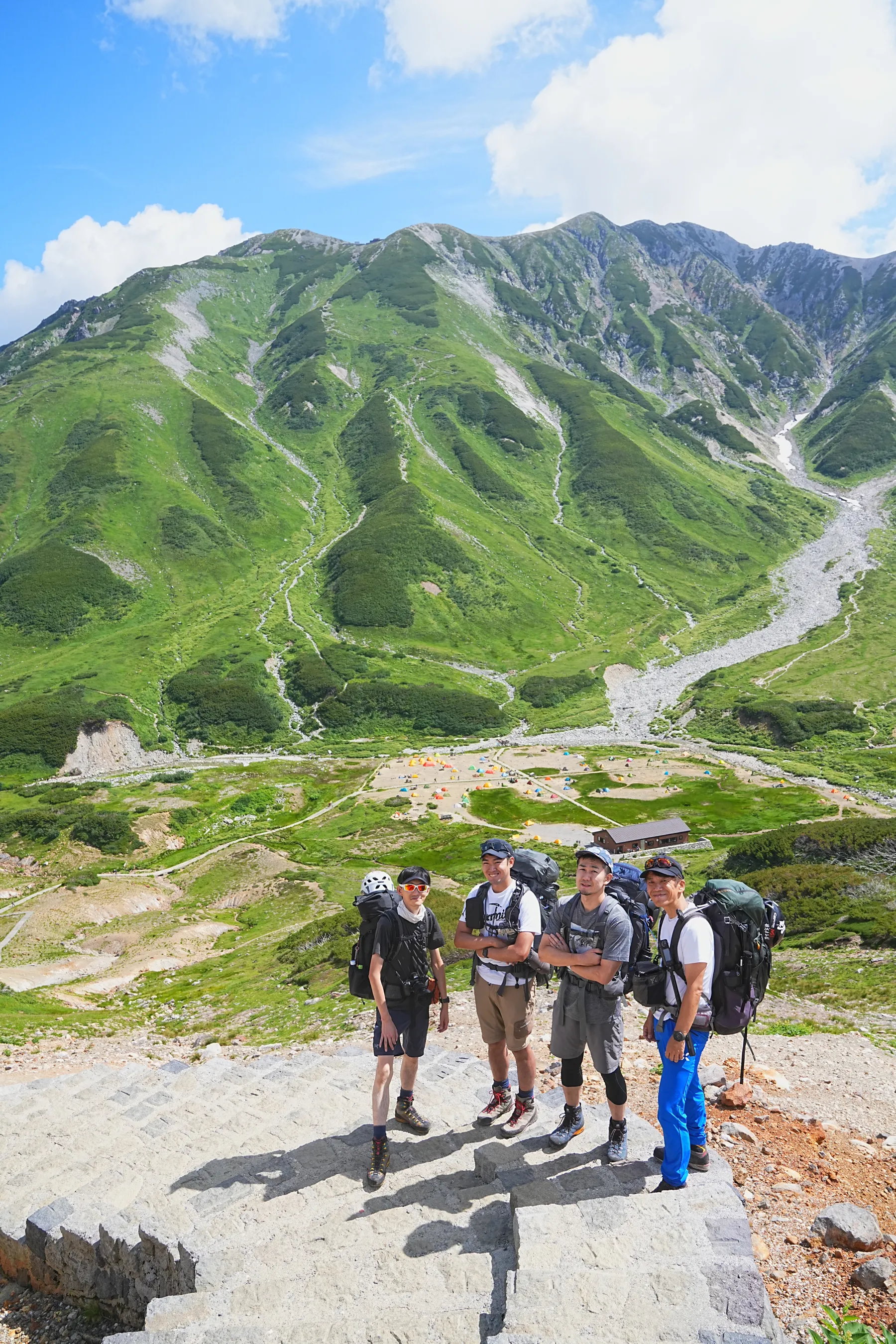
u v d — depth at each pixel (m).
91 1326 7.40
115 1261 7.24
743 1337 4.69
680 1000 6.68
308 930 42.03
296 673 154.88
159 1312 5.77
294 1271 6.20
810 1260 6.20
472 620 183.62
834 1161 7.96
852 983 20.50
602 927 7.05
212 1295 5.94
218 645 164.00
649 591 199.75
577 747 128.25
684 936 6.59
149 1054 22.14
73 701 138.75
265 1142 8.59
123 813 92.81
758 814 89.44
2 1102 11.07
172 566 193.38
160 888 69.94
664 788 103.25
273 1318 5.63
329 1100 9.58
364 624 177.38
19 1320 7.65
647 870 6.79
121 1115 10.12
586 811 94.19
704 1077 9.98
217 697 145.25
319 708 146.62
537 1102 8.86
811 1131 8.66
